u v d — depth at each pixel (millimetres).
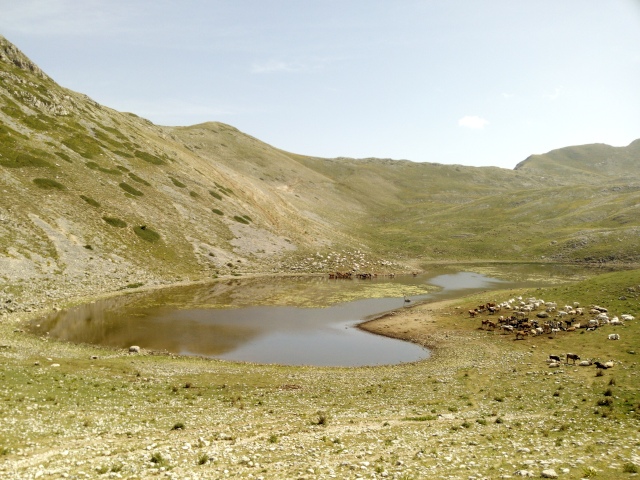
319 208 198500
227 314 66562
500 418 24688
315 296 84000
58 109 127562
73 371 35000
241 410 27891
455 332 55594
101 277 78188
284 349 50031
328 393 33219
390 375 39438
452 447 19562
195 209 121812
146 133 160375
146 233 100125
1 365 33375
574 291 62344
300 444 20719
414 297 85312
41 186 93250
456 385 34594
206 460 18344
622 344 40938
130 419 24719
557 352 42281
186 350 47969
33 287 65438
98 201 100625
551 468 15633
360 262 127188
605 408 25594
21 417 22562
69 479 15781
